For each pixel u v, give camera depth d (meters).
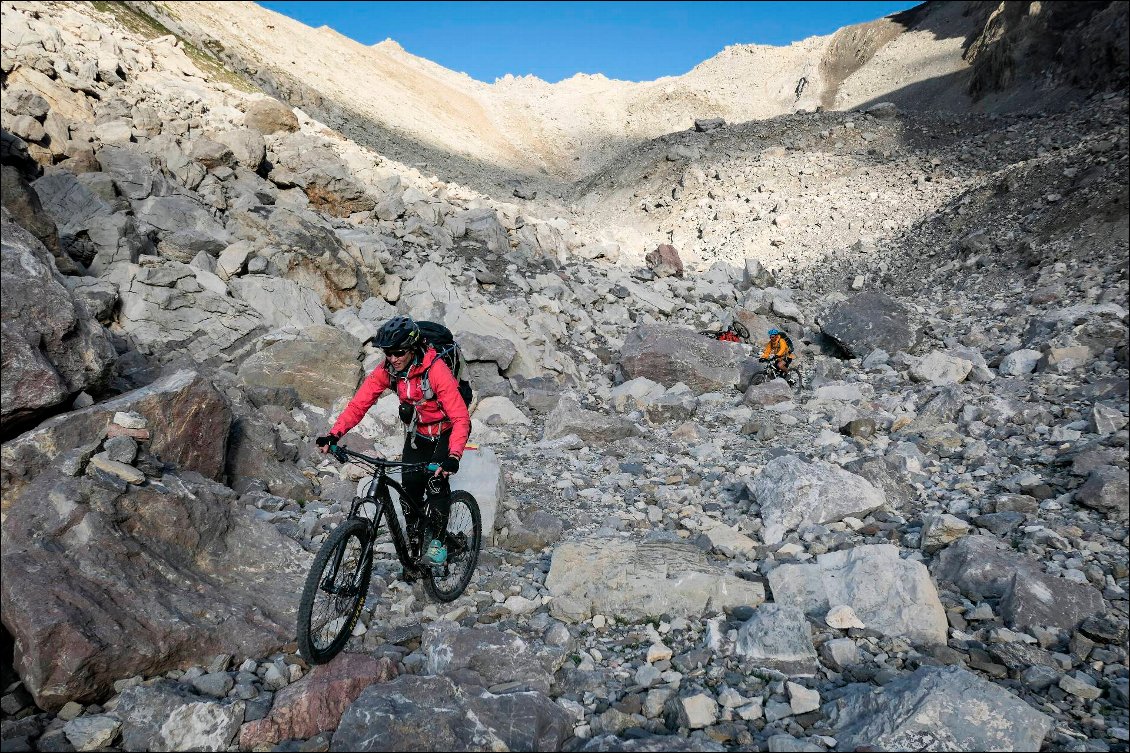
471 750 3.24
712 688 3.90
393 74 89.06
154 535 4.44
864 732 3.35
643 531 6.32
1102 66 50.78
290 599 4.57
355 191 16.19
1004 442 8.03
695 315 17.44
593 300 16.48
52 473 4.32
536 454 8.56
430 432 4.49
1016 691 3.80
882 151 42.22
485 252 17.22
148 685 3.72
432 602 4.84
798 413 10.42
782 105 103.62
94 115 13.86
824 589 4.73
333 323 11.23
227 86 22.22
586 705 3.77
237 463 6.68
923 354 13.57
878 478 6.80
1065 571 4.99
